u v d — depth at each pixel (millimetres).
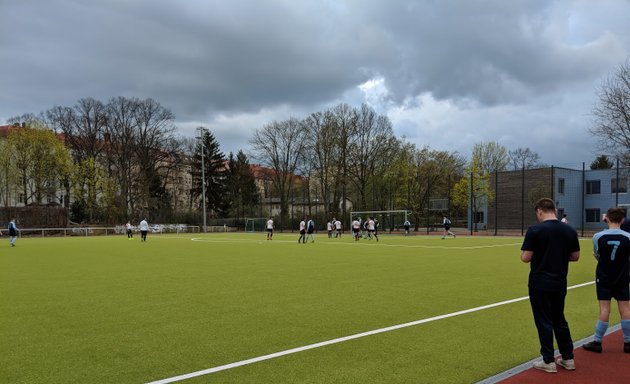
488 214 57844
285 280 12023
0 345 6094
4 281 12172
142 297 9570
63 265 16203
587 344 5691
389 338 6285
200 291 10297
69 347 5980
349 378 4758
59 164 56156
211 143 77500
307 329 6812
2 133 65438
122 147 63125
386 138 60344
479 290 10297
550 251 4824
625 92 34719
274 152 65875
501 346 5906
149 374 4930
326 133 60344
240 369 5062
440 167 68438
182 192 83375
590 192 54406
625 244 5477
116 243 31422
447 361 5305
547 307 4879
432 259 17969
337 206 64062
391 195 61625
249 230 63562
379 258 18500
